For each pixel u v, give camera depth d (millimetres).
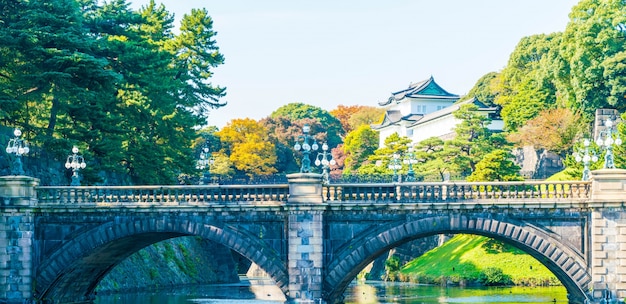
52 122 95938
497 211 73188
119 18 108125
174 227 75750
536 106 156125
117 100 104188
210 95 136000
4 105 88500
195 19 134500
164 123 112688
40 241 76938
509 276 118125
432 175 138125
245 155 179875
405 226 73812
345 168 191500
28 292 75812
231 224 75312
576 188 73062
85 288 87812
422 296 104125
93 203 76375
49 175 95000
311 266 73688
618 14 129375
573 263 72438
